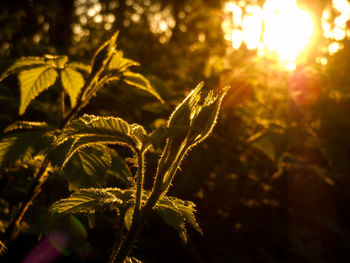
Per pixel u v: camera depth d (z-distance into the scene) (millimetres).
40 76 1521
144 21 8695
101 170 1244
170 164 893
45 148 1294
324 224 3176
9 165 1249
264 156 3303
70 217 1891
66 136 877
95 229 2361
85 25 6352
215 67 3840
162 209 970
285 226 3186
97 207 904
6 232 1429
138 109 3373
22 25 5090
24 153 1269
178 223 955
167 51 6902
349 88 3434
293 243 3006
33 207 1580
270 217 3197
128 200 967
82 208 911
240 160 3199
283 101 3539
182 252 2826
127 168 1369
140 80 1551
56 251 1858
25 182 1695
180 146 900
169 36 9336
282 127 2904
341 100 3607
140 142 894
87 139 877
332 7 4141
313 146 3199
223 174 3029
